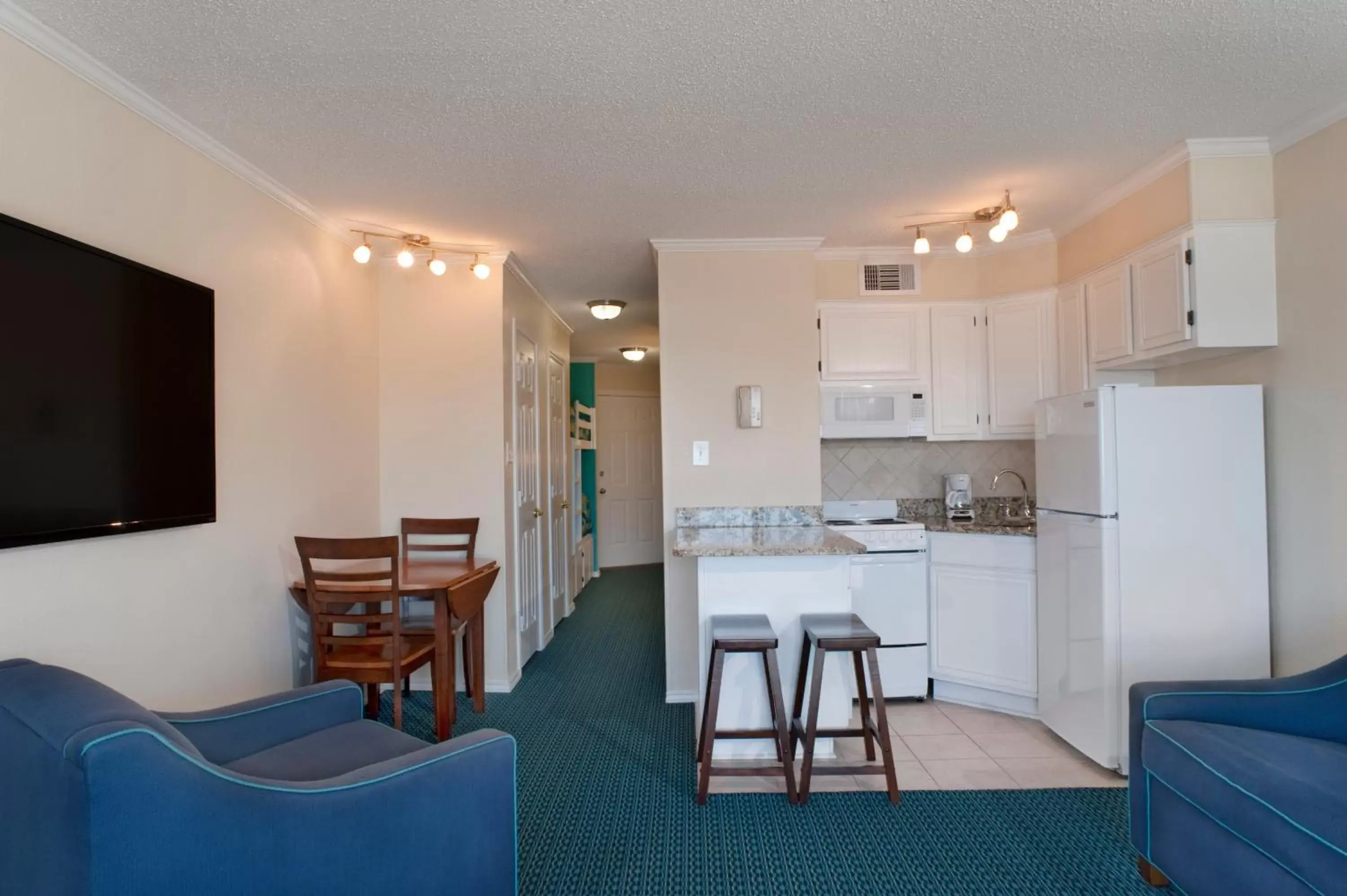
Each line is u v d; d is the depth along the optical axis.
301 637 2.85
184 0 1.61
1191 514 2.54
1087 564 2.66
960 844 2.17
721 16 1.72
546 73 1.96
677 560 3.48
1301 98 2.20
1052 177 2.79
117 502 1.84
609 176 2.69
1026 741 2.96
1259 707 1.92
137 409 1.92
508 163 2.55
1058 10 1.72
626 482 7.83
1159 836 1.91
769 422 3.49
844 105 2.18
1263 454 2.54
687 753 2.88
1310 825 1.41
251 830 1.27
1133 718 2.02
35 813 1.21
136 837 1.15
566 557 5.46
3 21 1.59
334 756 1.76
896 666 3.39
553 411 5.06
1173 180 2.64
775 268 3.52
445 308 3.64
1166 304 2.68
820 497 3.48
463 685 3.72
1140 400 2.56
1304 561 2.41
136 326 1.93
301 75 1.94
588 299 4.75
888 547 3.39
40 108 1.70
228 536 2.38
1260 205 2.52
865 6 1.69
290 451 2.79
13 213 1.62
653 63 1.92
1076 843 2.17
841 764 2.72
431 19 1.71
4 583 1.57
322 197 2.82
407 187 2.75
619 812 2.39
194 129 2.21
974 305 3.73
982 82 2.06
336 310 3.19
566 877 2.02
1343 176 2.26
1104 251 3.11
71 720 1.21
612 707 3.43
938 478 3.97
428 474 3.62
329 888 1.34
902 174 2.72
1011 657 3.19
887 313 3.74
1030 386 3.57
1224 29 1.81
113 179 1.92
